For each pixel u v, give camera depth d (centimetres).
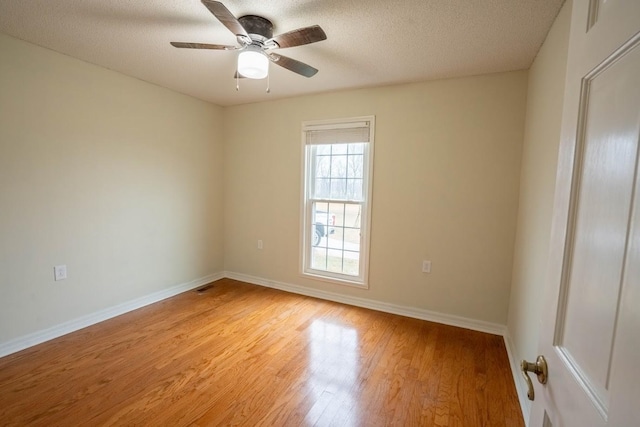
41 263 234
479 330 274
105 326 267
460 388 194
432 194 285
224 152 398
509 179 257
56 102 236
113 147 276
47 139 233
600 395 55
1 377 194
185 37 209
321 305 325
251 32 180
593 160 63
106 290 279
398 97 292
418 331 271
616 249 53
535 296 178
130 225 296
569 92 76
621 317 50
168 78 290
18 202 220
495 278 268
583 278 65
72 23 192
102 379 195
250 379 199
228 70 267
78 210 255
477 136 265
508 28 185
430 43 208
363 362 221
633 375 47
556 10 163
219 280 402
